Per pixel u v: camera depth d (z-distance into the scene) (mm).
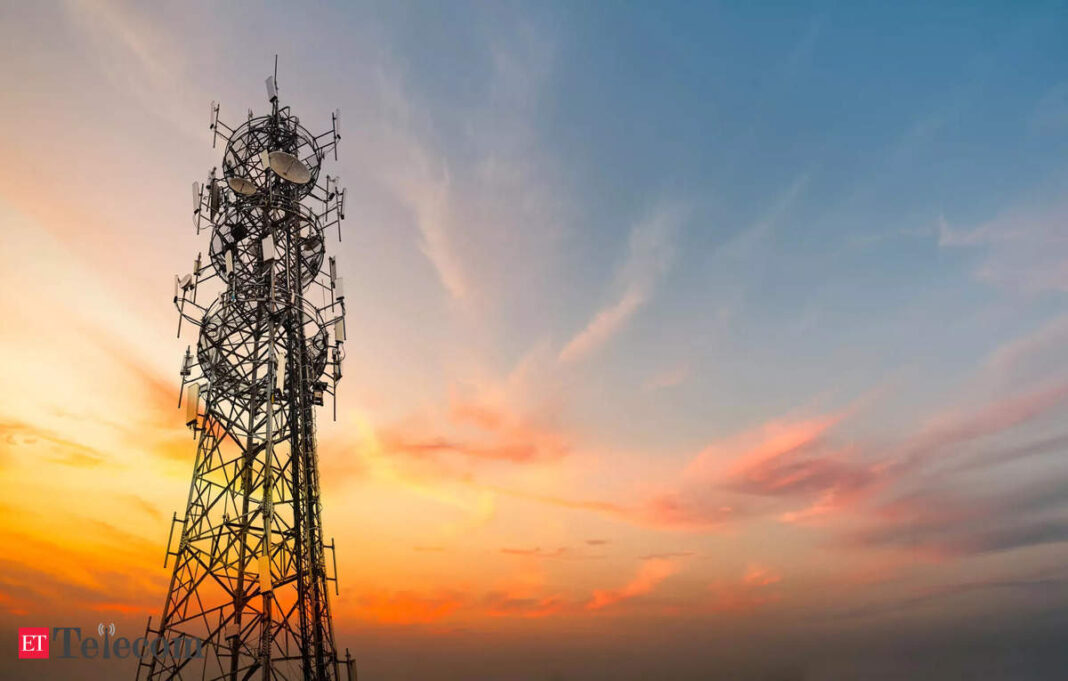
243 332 36031
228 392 34750
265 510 31297
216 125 39906
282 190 39312
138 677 28578
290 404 34250
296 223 38688
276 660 28875
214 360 34875
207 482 32719
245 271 37688
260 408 34438
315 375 36719
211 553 30984
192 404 34156
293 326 36000
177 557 30703
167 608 29625
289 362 35125
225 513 32188
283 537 31625
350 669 30406
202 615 29594
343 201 41344
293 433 33688
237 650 28969
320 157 42000
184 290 36219
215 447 33500
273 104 41688
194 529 31500
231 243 38000
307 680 29016
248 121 40531
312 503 32781
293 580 30828
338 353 37969
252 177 39594
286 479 32906
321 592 31188
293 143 41344
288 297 36531
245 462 33031
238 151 39969
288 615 30094
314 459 34094
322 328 37719
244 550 31062
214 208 37969
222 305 35812
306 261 39500
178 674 28641
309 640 29875
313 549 31688
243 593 30172
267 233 38094
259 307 36156
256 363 35062
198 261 37406
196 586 30312
